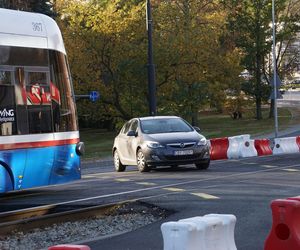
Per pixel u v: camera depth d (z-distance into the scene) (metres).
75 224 11.32
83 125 67.56
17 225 10.73
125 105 41.78
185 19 42.16
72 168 14.32
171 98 41.88
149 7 31.66
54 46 14.12
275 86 37.09
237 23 61.00
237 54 49.28
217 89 45.66
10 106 12.84
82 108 41.53
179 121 21.02
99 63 40.94
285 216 6.95
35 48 13.58
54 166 13.80
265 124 55.25
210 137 42.62
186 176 17.75
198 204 12.41
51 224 11.25
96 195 14.76
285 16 61.66
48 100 13.77
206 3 56.88
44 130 13.59
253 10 60.62
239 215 11.07
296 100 95.50
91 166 27.02
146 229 10.42
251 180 15.94
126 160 21.16
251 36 61.34
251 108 69.06
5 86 12.77
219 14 55.06
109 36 40.12
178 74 41.16
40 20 13.91
